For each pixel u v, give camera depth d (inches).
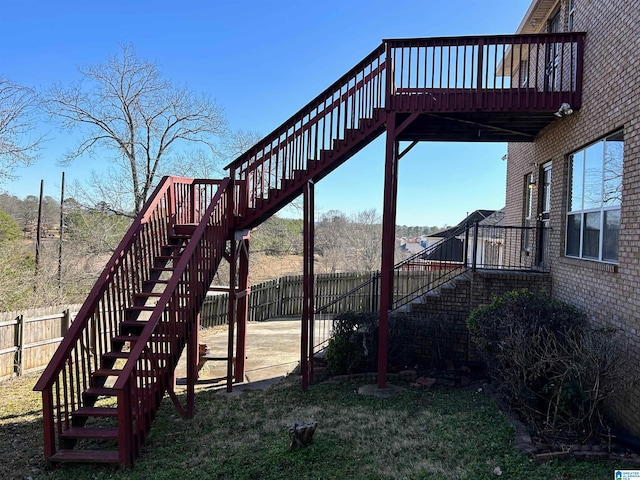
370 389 249.9
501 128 299.3
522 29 346.6
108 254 773.3
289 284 617.6
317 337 441.7
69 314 343.0
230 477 149.9
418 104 251.3
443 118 270.2
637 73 177.9
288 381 282.7
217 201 245.6
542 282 273.9
